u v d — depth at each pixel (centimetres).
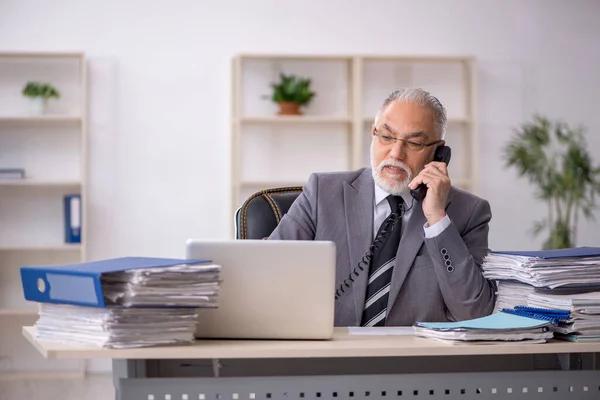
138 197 560
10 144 550
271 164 573
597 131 602
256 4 571
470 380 180
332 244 186
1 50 547
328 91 579
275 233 252
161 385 171
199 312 184
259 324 184
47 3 552
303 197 259
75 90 555
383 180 246
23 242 552
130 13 559
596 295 196
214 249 184
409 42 586
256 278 184
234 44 568
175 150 563
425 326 190
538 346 179
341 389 175
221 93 567
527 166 588
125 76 559
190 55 564
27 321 550
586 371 185
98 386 505
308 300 184
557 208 593
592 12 602
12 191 552
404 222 249
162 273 166
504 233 595
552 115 599
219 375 192
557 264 200
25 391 489
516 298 213
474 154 571
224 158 568
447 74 590
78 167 556
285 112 556
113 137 557
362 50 581
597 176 599
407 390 177
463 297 226
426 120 244
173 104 563
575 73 600
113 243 558
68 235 545
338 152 579
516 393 182
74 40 555
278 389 173
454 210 252
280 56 547
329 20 577
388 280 245
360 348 171
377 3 582
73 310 170
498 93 595
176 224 564
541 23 598
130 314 166
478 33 592
